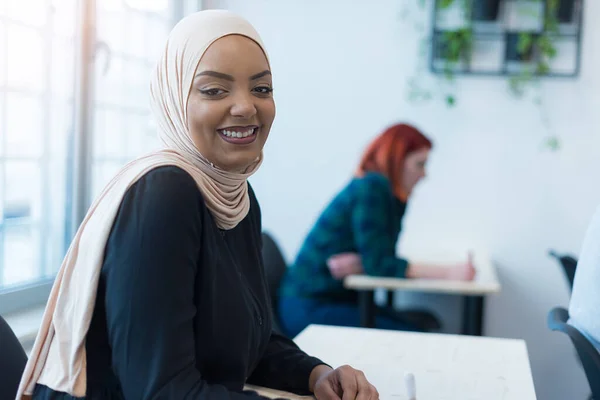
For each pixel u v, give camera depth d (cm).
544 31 307
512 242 319
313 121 330
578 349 157
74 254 106
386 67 322
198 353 107
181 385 96
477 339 163
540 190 314
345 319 261
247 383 131
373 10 321
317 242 267
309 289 265
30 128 213
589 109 307
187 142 111
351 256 263
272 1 329
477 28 313
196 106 107
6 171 205
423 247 324
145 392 96
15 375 123
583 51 306
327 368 125
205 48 106
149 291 96
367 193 260
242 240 126
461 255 302
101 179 252
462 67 314
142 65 278
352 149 327
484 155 318
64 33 224
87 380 104
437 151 321
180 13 307
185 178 103
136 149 276
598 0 303
